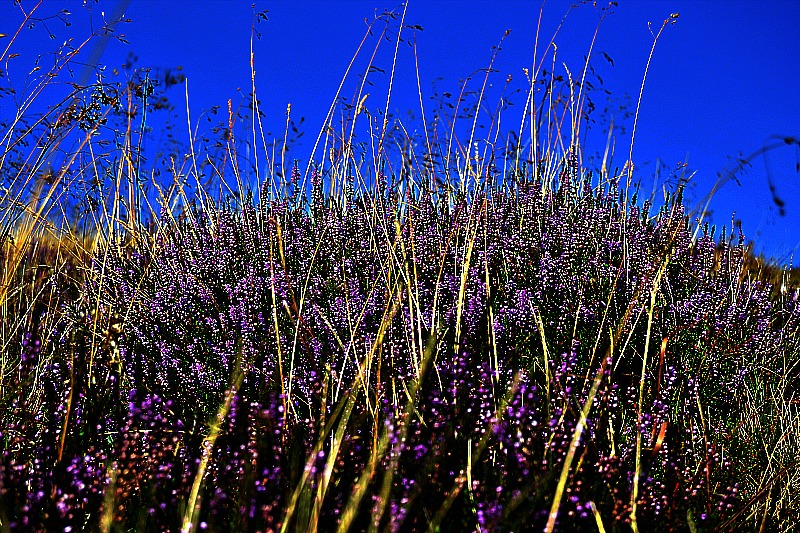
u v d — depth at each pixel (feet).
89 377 7.70
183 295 10.98
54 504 5.98
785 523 7.50
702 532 6.85
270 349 9.33
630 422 8.39
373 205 13.03
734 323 10.62
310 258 12.39
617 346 9.55
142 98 12.37
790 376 10.72
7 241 10.51
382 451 6.54
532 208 13.11
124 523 6.11
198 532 5.89
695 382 9.05
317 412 8.02
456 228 11.83
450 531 6.32
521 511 6.38
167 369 9.15
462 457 7.12
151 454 6.73
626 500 6.87
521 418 7.33
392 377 7.85
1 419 7.10
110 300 10.05
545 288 10.73
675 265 11.89
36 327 10.25
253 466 6.54
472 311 9.85
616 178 14.03
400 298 9.23
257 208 13.64
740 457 8.34
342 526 5.65
